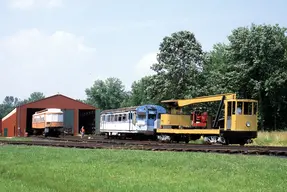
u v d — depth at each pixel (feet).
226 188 41.04
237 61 222.28
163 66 234.38
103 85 438.40
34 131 260.62
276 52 212.43
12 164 64.18
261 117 216.13
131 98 396.37
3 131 291.58
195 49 233.96
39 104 257.14
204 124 124.57
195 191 39.60
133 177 49.16
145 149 92.63
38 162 66.80
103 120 201.77
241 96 221.46
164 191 39.68
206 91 219.61
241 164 56.70
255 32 215.51
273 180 45.01
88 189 42.14
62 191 41.68
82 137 204.23
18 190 42.45
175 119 134.31
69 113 260.83
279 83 202.39
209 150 83.30
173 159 64.49
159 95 233.35
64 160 69.36
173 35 237.45
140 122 159.22
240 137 109.50
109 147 99.66
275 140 133.69
